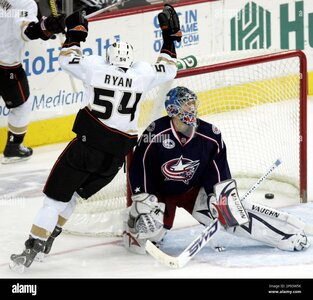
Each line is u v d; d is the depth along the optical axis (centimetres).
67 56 1045
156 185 1113
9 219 1300
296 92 1358
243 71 1443
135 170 1095
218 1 1845
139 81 1045
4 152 1608
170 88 1208
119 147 1048
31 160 1625
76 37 1053
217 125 1470
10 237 1216
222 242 1164
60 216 1091
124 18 1730
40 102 1681
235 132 1468
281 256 1103
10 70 1548
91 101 1038
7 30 1523
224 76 1448
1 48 1534
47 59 1672
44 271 1068
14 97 1563
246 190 1409
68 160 1044
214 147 1092
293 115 1370
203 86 1428
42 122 1695
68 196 1051
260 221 1110
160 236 1129
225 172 1100
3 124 1662
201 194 1127
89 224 1216
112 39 1722
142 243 1116
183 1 1808
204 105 1456
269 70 1411
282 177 1388
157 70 1065
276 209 1220
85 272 1062
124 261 1100
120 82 1034
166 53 1080
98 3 1811
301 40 1939
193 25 1822
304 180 1345
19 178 1519
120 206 1244
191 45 1828
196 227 1244
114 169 1058
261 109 1436
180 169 1088
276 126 1405
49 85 1686
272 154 1414
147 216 1084
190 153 1083
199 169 1098
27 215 1320
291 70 1378
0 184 1483
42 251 1088
